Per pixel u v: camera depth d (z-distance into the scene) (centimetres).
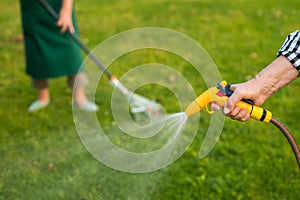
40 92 372
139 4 729
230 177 277
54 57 346
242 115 162
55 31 340
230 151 307
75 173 284
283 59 157
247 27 579
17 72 452
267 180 274
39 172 287
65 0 315
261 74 159
